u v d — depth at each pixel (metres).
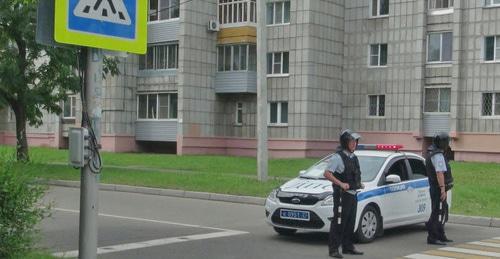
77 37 5.26
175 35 35.34
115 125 36.31
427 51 33.00
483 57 31.06
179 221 12.84
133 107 37.16
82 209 5.50
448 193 13.34
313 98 33.59
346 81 35.38
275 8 34.72
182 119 34.50
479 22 31.16
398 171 11.59
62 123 40.66
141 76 37.12
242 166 26.50
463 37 31.59
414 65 33.00
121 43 5.58
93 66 5.51
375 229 10.70
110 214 13.77
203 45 35.47
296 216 10.37
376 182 10.91
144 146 37.66
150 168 25.39
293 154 33.66
